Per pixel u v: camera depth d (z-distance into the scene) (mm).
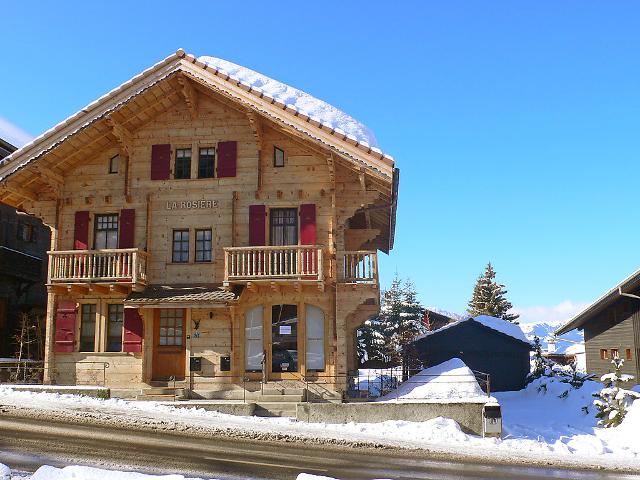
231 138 23906
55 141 22641
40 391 21047
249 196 23422
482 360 33969
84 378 23047
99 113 22531
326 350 22172
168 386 22469
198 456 13391
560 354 59906
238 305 22719
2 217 31156
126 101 22438
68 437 14727
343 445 15680
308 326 22438
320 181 23141
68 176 24469
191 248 23500
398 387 23094
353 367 26344
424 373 22984
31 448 13383
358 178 22969
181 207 23734
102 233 24219
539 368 34938
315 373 22078
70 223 24172
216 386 22250
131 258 22812
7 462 12023
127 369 22875
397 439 16625
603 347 37562
